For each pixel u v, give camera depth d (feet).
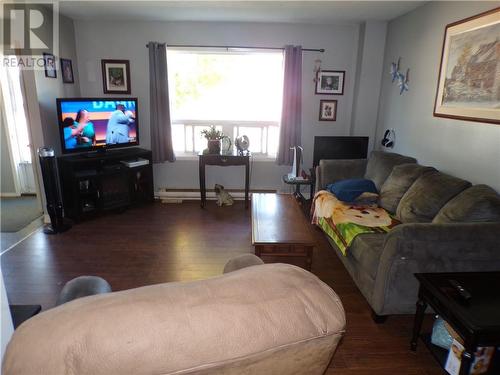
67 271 9.26
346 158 13.93
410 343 6.62
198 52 14.64
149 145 15.49
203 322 2.12
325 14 12.66
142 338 1.99
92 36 14.32
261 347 2.19
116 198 13.41
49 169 11.16
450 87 9.47
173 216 13.50
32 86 11.51
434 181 8.66
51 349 1.88
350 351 6.51
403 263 6.57
